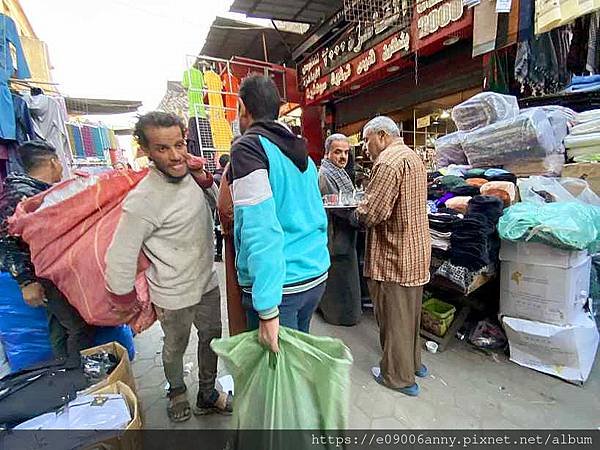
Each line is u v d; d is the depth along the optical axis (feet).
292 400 3.15
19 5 21.67
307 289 3.70
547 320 5.93
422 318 7.48
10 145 9.34
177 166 4.15
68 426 3.34
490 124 8.57
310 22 18.57
